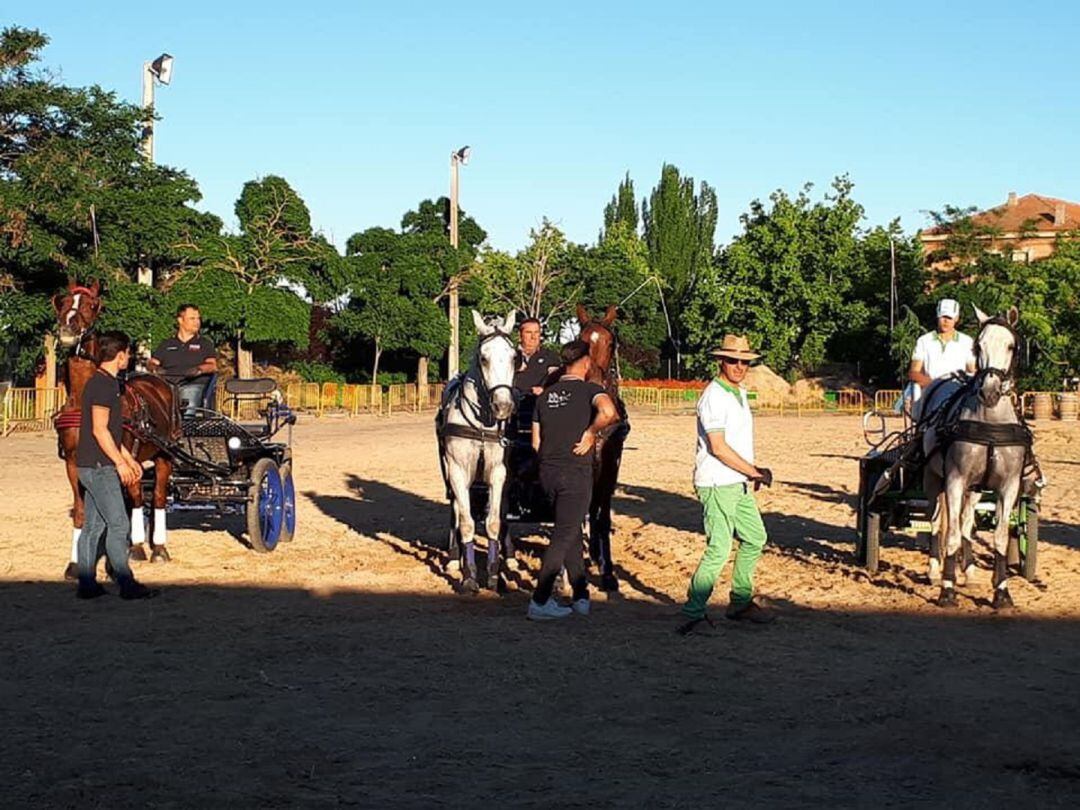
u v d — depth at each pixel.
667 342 83.88
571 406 9.60
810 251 68.62
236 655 8.58
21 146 36.56
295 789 5.92
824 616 10.12
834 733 6.90
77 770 6.17
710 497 9.28
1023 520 11.83
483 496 11.70
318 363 56.31
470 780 6.06
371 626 9.55
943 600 10.54
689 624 9.35
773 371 69.94
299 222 49.12
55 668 8.20
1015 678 8.16
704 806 5.72
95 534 10.54
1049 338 52.47
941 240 70.00
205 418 13.11
